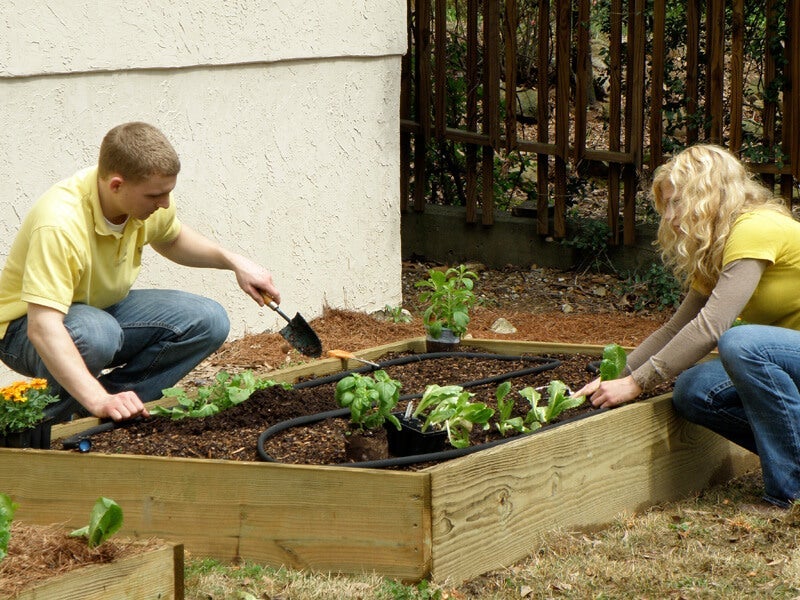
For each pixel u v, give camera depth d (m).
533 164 9.67
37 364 4.04
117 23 5.43
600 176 8.84
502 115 10.22
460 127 8.82
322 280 6.77
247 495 3.25
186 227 4.54
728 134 8.33
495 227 8.30
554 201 8.30
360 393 3.71
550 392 3.96
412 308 7.40
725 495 4.09
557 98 7.84
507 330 6.65
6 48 4.96
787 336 3.80
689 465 4.11
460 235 8.43
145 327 4.35
